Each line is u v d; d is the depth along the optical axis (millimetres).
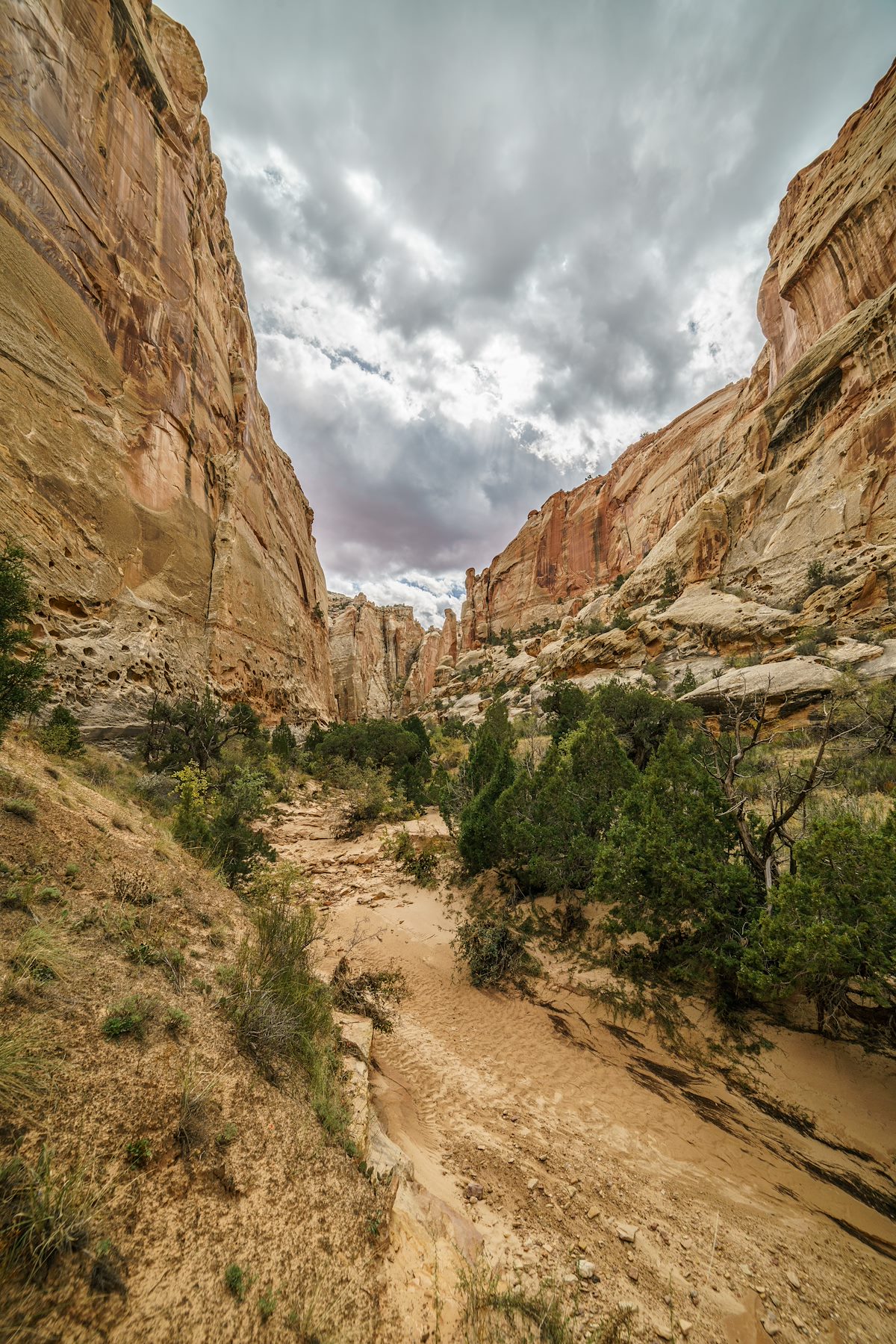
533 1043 8711
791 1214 5293
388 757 33938
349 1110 4902
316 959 10094
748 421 73438
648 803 9914
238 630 40812
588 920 11828
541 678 62844
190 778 11438
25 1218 2326
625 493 105375
